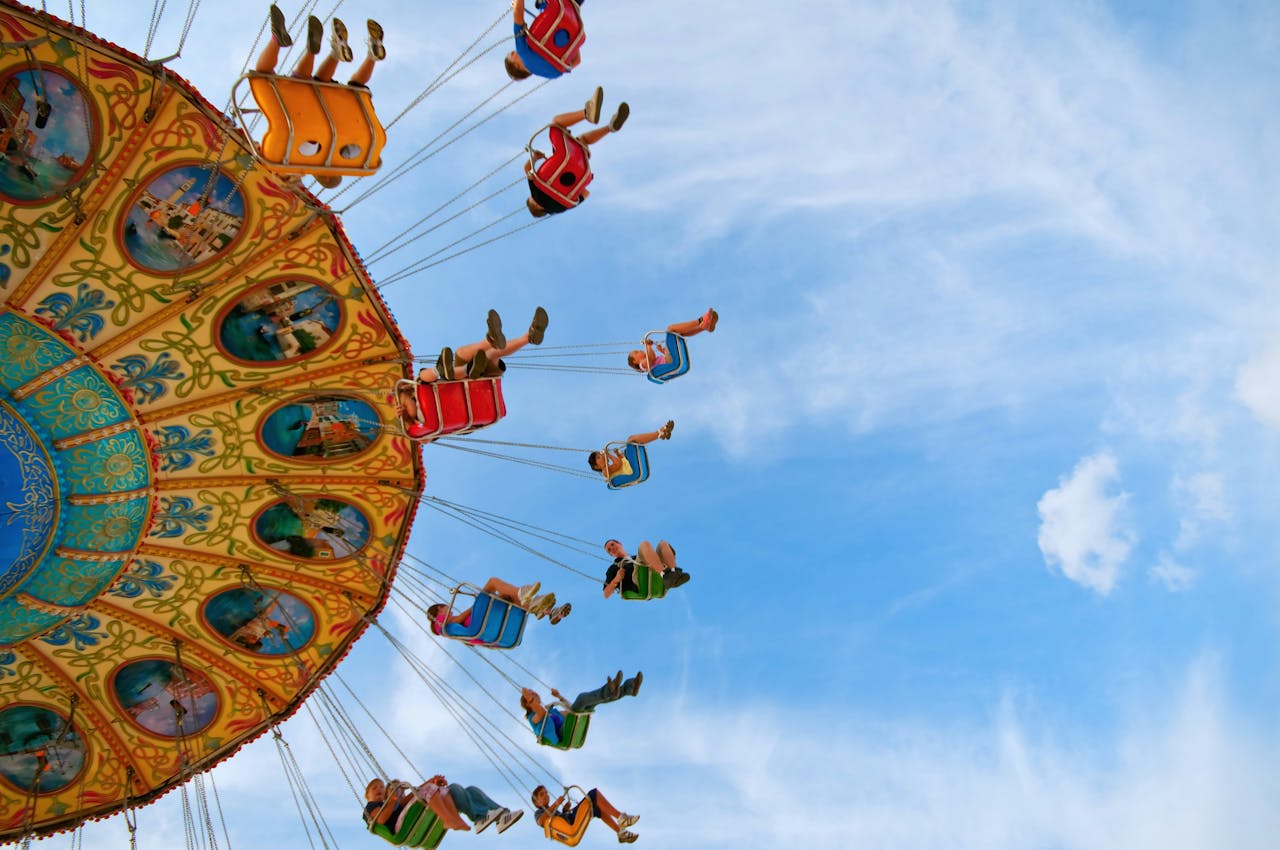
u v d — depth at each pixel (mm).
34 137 10773
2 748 14438
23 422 12023
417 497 14469
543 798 15148
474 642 13625
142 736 14883
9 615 12922
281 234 12125
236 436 13266
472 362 11297
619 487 16547
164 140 11172
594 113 10797
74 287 11805
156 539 13422
